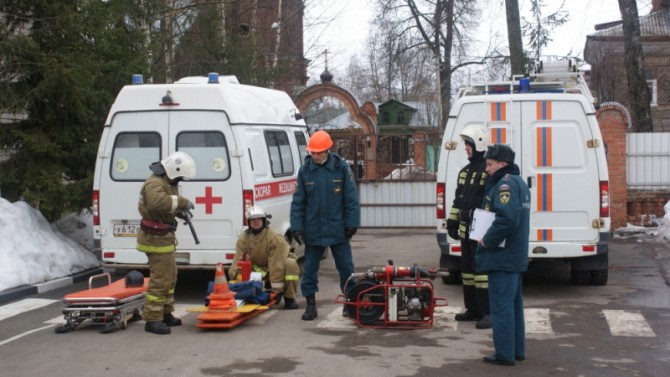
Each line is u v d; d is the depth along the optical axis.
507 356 6.29
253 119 9.79
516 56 18.62
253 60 21.47
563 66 11.66
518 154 9.22
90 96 12.31
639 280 10.42
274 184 10.12
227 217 9.16
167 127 9.29
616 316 8.16
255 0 23.22
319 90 30.44
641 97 18.66
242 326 7.91
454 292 9.73
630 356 6.60
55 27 12.18
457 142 9.43
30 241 10.86
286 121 11.29
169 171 7.51
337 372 6.21
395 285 7.77
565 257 9.19
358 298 7.82
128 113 9.39
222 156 9.20
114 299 7.71
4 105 11.94
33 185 12.08
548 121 9.19
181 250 9.24
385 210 17.48
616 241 14.33
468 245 7.80
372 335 7.47
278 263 8.66
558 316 8.22
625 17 18.72
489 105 9.30
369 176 17.67
